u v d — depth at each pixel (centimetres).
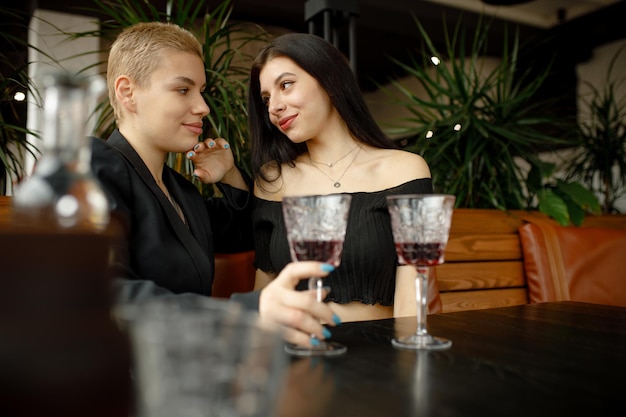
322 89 158
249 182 169
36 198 45
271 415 37
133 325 37
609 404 54
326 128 165
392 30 489
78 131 48
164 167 136
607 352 77
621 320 105
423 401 55
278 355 38
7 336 34
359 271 147
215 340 37
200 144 147
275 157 170
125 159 117
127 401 38
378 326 98
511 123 262
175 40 122
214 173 150
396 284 152
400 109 696
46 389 35
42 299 35
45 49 376
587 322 103
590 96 552
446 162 259
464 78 273
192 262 119
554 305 127
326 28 225
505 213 223
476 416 50
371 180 160
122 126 125
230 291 163
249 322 38
